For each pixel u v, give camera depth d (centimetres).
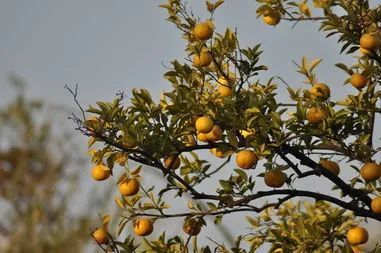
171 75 1179
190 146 1125
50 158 1134
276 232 1284
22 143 1128
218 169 1230
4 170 1109
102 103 1088
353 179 1155
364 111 1177
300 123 1118
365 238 1216
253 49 1183
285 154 1139
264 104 1115
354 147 1140
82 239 1117
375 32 1210
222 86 1191
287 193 1153
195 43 1223
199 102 1127
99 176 1126
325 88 1196
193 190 1147
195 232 1191
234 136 1104
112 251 1161
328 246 1349
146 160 1111
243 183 1176
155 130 1098
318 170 1142
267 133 1115
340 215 1251
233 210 1160
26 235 1085
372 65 1267
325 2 1240
